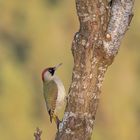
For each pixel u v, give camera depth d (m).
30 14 62.06
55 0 63.59
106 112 51.00
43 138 48.72
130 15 10.87
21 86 53.03
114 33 10.81
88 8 10.73
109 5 10.88
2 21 62.25
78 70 10.88
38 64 57.66
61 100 12.95
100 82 10.90
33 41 59.97
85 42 10.81
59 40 58.56
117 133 49.81
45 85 13.07
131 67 54.53
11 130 49.12
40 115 52.53
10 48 61.19
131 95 52.62
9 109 50.53
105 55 10.82
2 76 53.53
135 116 51.19
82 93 10.86
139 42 56.94
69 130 10.87
